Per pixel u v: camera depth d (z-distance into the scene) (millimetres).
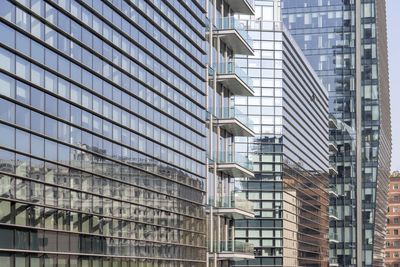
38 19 33531
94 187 38562
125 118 42469
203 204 55750
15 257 31562
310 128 110875
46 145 34094
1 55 30703
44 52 34031
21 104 32125
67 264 35719
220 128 61938
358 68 153250
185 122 52438
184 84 52469
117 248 41031
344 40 153375
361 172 151625
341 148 151875
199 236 54719
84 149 37500
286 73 93750
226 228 63594
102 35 39594
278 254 88938
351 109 152750
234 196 60938
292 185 95750
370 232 150375
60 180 35219
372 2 154250
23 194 32219
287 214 92250
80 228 37094
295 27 154250
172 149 49594
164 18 48594
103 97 39688
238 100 90750
